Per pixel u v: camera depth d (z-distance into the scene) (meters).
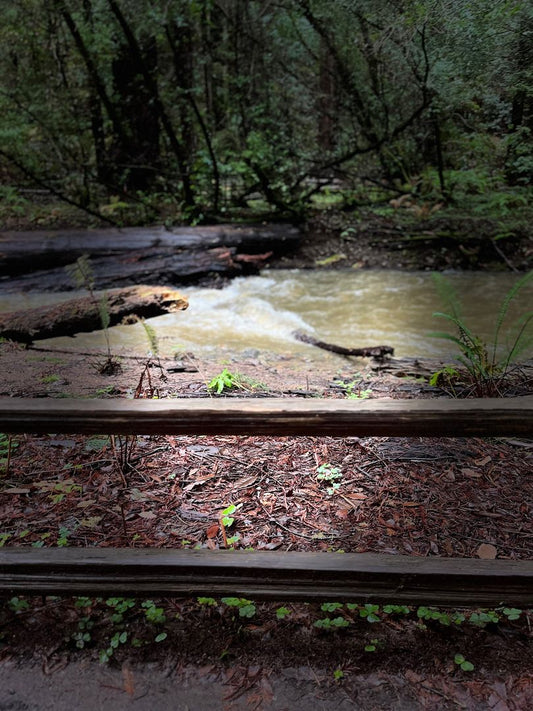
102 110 11.45
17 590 2.34
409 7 7.20
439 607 2.29
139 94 11.10
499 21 6.68
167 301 6.52
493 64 7.23
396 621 2.42
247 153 9.97
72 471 3.40
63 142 10.80
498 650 2.29
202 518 2.99
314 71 11.26
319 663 2.25
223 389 4.45
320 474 3.38
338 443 3.75
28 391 4.36
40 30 10.36
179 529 2.90
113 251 8.77
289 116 11.34
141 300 6.42
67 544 2.77
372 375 4.99
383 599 2.27
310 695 2.14
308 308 7.36
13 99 10.09
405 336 6.27
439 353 5.71
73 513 3.02
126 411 2.25
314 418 2.22
